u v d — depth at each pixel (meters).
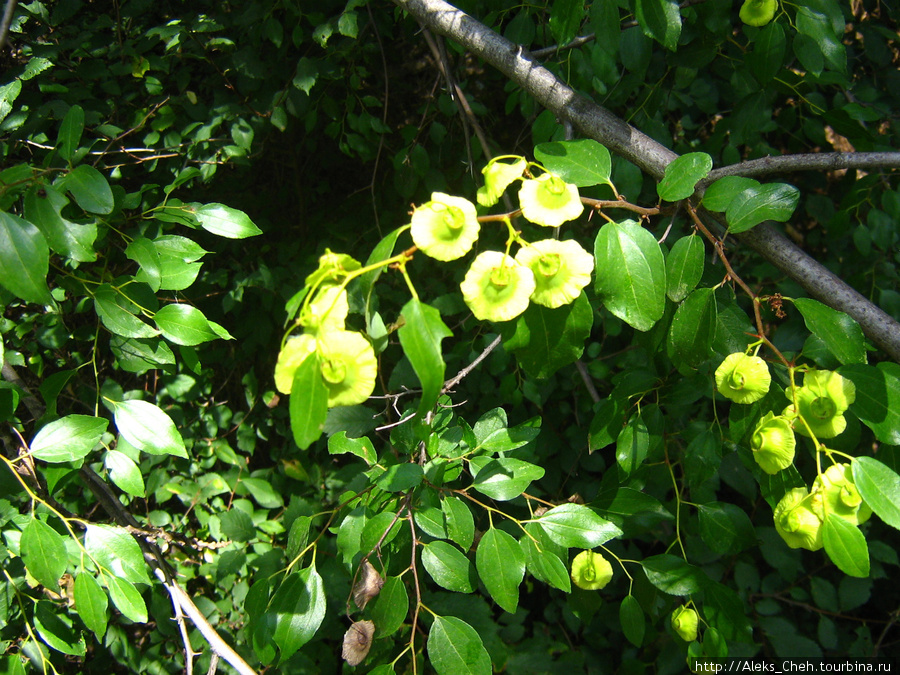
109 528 0.34
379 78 0.73
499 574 0.32
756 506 0.65
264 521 0.64
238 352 0.71
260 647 0.33
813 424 0.29
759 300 0.33
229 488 0.64
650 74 0.52
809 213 0.59
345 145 0.62
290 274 0.66
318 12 0.58
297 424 0.23
